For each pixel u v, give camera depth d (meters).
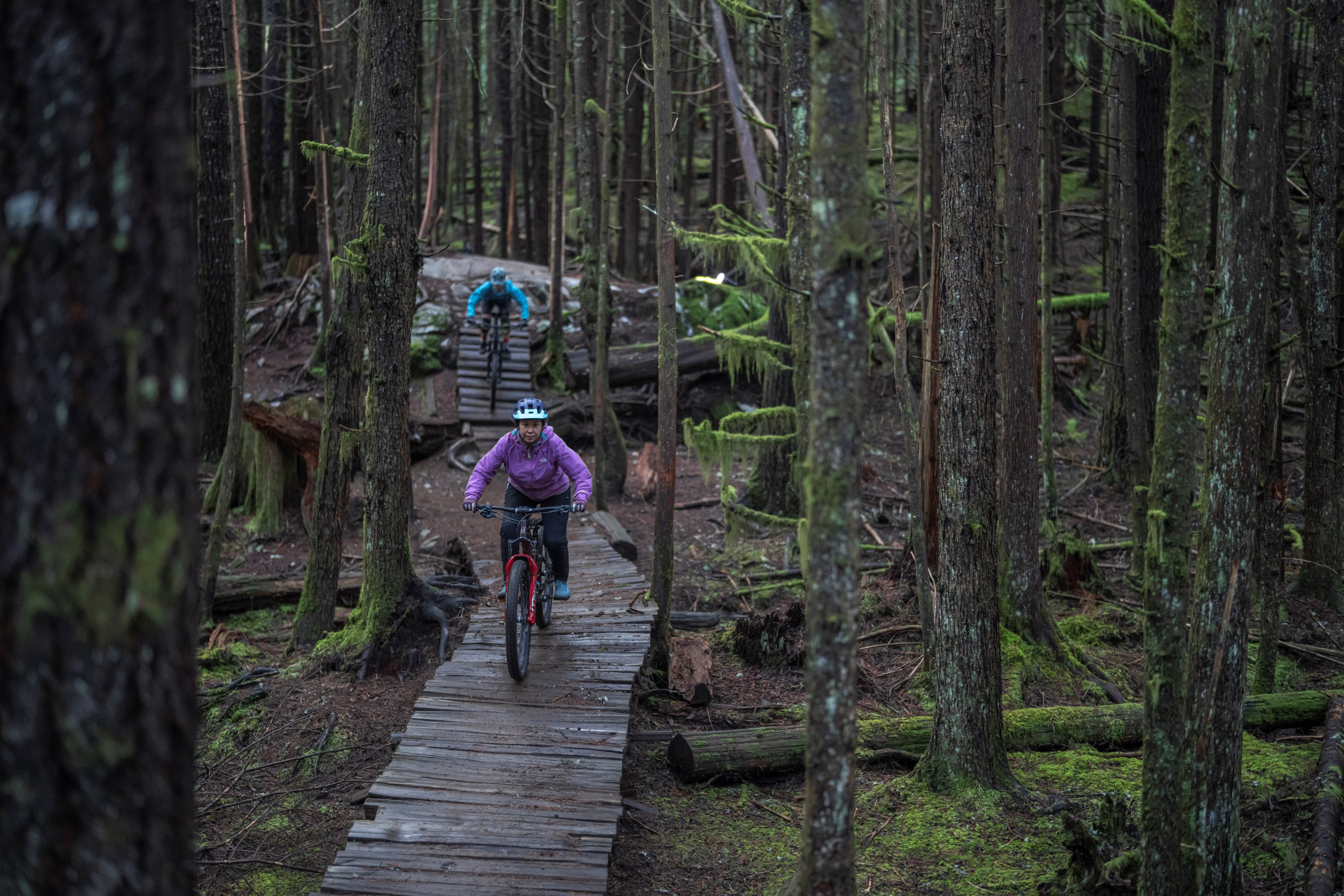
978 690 6.10
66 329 1.67
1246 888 5.03
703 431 7.89
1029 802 5.97
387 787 5.24
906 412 8.38
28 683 1.70
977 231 5.85
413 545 11.91
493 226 29.84
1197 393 3.94
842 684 2.92
